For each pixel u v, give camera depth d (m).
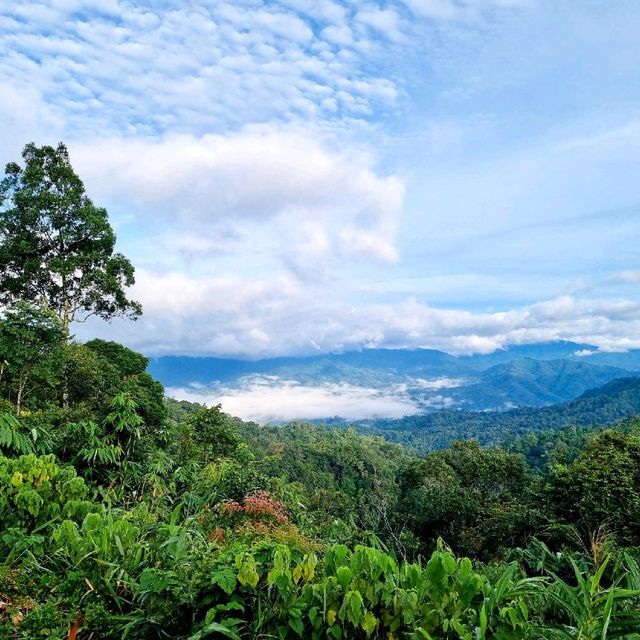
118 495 5.01
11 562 3.20
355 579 2.28
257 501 5.65
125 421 5.59
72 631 2.43
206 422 15.54
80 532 3.26
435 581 2.25
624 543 12.23
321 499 20.02
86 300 19.89
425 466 30.81
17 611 2.78
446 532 21.89
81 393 16.20
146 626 2.46
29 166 18.84
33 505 3.60
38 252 19.03
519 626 2.17
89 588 2.92
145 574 2.56
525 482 28.61
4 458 3.96
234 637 2.16
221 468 7.72
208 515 5.47
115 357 23.27
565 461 30.11
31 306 11.82
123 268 20.14
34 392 14.41
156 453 5.99
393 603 2.27
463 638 2.06
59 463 5.05
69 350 16.42
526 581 2.37
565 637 2.19
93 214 19.28
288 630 2.30
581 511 14.16
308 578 2.35
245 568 2.33
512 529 17.33
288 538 4.66
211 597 2.44
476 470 30.09
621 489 14.17
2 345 11.02
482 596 2.34
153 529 3.64
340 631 2.20
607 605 2.06
